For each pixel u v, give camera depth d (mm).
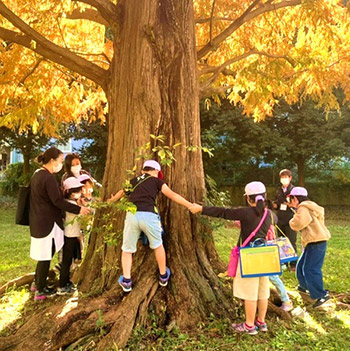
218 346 3570
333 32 6996
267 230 3848
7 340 3619
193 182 4699
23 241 10211
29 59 7496
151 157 4488
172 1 4746
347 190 19625
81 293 4309
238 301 4281
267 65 6059
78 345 3506
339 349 3607
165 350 3482
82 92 8414
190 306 3988
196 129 4824
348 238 10922
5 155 25781
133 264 4293
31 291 4961
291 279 5980
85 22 8008
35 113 7645
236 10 7695
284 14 7445
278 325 4059
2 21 6617
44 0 6133
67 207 4270
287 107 15852
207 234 4703
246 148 16578
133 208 3666
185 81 4730
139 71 4613
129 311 3713
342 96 14922
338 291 5430
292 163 18969
